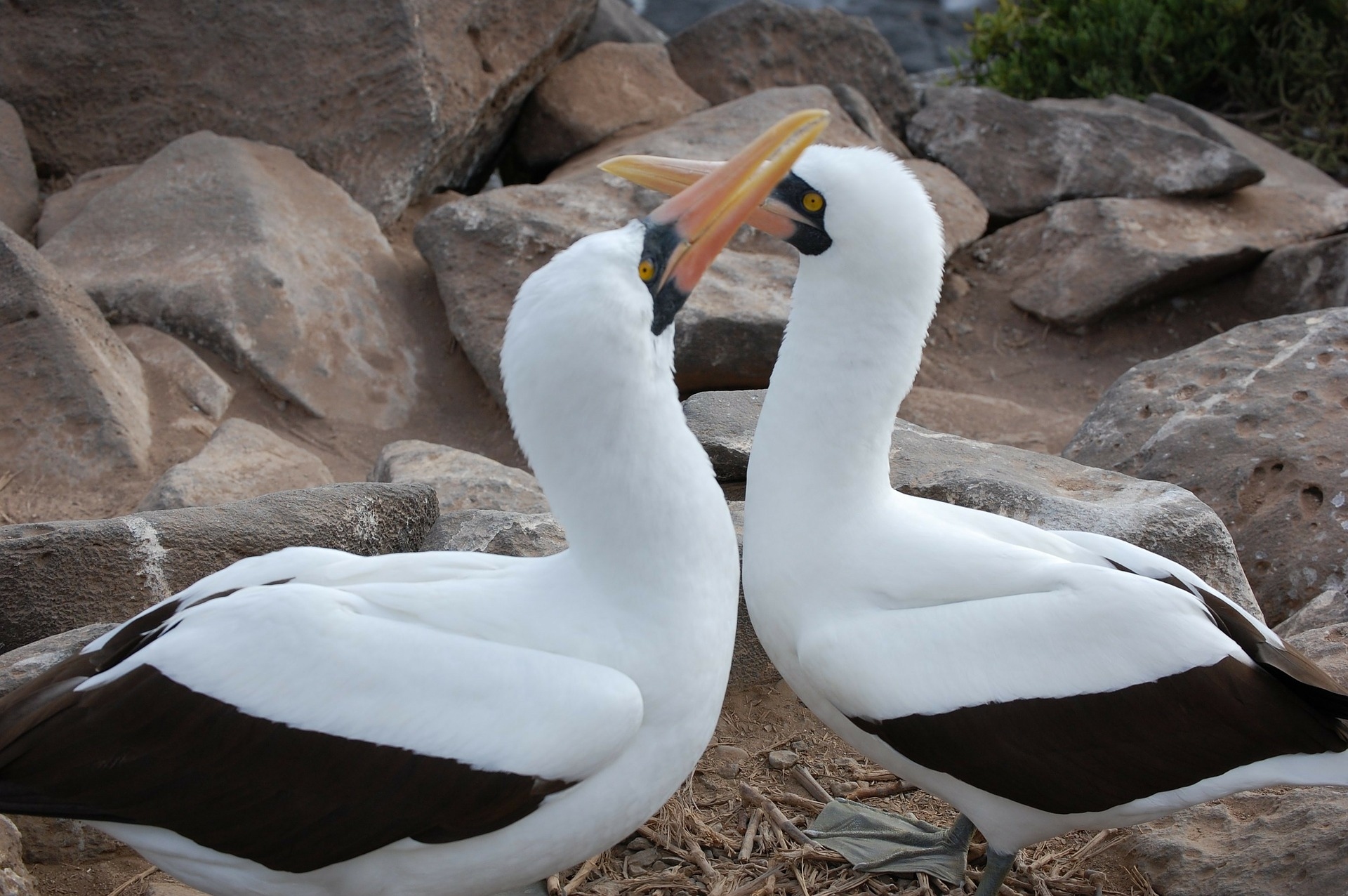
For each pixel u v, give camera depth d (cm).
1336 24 1441
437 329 1013
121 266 954
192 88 1128
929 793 529
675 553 396
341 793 373
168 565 577
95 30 1127
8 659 501
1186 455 748
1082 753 427
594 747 377
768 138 421
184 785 373
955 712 430
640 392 388
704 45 1406
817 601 465
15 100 1123
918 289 466
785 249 1045
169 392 881
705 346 907
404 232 1150
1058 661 428
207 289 922
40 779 374
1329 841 457
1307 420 734
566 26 1252
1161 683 423
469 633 391
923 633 439
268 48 1124
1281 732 424
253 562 418
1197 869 480
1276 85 1473
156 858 402
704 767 551
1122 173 1212
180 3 1127
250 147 1084
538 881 464
